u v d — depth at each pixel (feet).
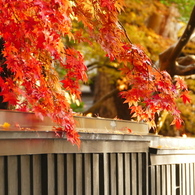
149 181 29.89
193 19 42.88
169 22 73.00
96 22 26.07
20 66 23.27
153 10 69.05
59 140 23.59
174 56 44.47
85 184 25.29
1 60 27.27
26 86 23.50
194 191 35.27
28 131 21.35
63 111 23.39
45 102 23.31
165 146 32.24
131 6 67.56
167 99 27.35
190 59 46.91
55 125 24.66
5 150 20.71
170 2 68.18
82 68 26.30
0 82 22.71
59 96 23.86
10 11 22.50
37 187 22.80
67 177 24.22
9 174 21.17
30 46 24.11
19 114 22.76
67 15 23.45
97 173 26.17
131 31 65.72
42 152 22.66
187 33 43.34
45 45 22.04
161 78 27.81
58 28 22.65
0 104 27.58
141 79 27.58
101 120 27.99
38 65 24.25
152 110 28.40
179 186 32.99
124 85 64.23
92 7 26.09
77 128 25.75
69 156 24.45
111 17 25.99
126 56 27.45
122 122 30.04
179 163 32.86
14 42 22.79
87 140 25.16
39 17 21.38
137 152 28.96
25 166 22.07
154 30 72.38
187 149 33.09
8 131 20.38
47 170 23.04
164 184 31.40
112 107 67.56
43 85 23.88
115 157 27.32
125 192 27.91
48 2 21.59
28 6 22.16
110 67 67.10
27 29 21.65
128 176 28.27
